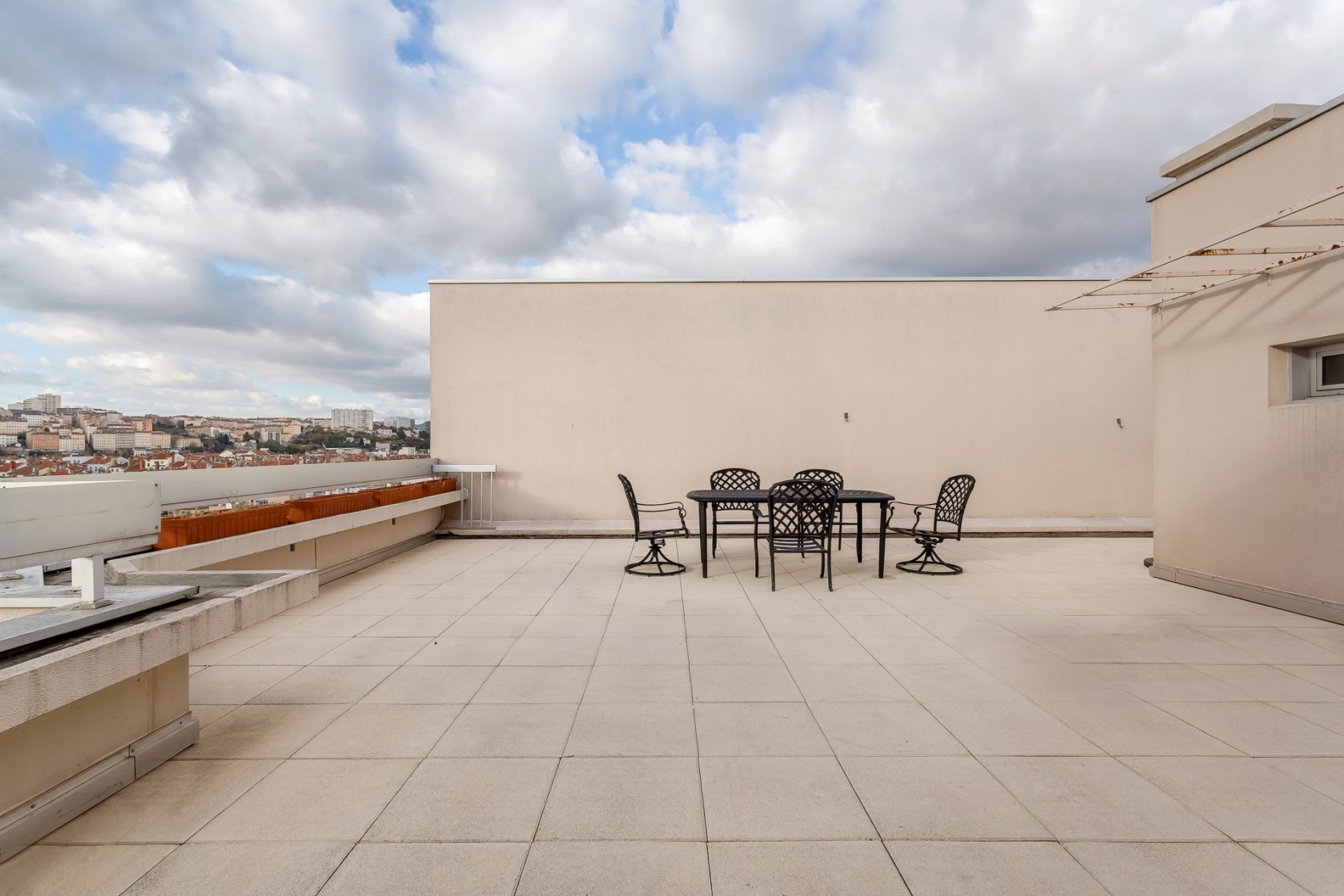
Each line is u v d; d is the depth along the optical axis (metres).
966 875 1.30
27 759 1.39
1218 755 1.85
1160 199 4.34
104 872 1.30
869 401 7.05
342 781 1.71
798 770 1.77
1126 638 3.08
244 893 1.24
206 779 1.71
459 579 4.59
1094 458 7.05
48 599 1.49
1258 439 3.71
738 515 6.90
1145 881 1.27
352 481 5.29
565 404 7.06
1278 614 3.50
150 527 1.58
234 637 3.13
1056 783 1.69
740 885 1.27
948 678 2.53
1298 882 1.27
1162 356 4.42
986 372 7.05
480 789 1.67
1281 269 3.52
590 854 1.37
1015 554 5.55
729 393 7.06
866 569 4.95
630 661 2.76
